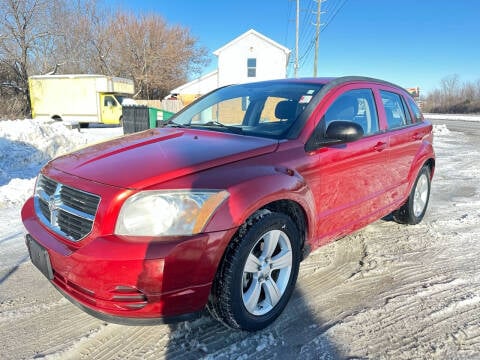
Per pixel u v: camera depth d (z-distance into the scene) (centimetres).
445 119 4097
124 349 241
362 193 349
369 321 272
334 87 338
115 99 2375
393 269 354
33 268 352
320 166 294
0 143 862
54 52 3375
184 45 4444
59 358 232
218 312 237
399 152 400
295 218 281
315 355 237
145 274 201
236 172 240
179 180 221
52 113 2414
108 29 4044
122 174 228
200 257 212
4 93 2662
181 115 398
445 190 684
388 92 418
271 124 318
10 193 589
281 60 3147
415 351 241
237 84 424
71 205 234
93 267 204
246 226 233
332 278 336
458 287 321
